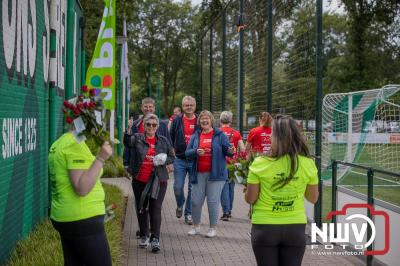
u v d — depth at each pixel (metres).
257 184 4.46
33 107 7.55
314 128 9.38
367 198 6.86
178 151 9.34
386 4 36.56
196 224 8.66
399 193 13.71
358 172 14.85
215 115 20.95
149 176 7.50
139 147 7.48
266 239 4.44
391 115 15.41
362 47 38.66
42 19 8.24
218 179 8.35
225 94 18.61
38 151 8.06
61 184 4.09
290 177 4.38
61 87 10.64
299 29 10.23
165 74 57.88
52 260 5.78
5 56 5.85
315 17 9.30
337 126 15.49
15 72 6.34
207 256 7.34
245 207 11.40
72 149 4.06
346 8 37.97
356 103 15.40
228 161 9.12
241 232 8.91
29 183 7.31
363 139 15.28
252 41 14.39
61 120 10.69
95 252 4.15
